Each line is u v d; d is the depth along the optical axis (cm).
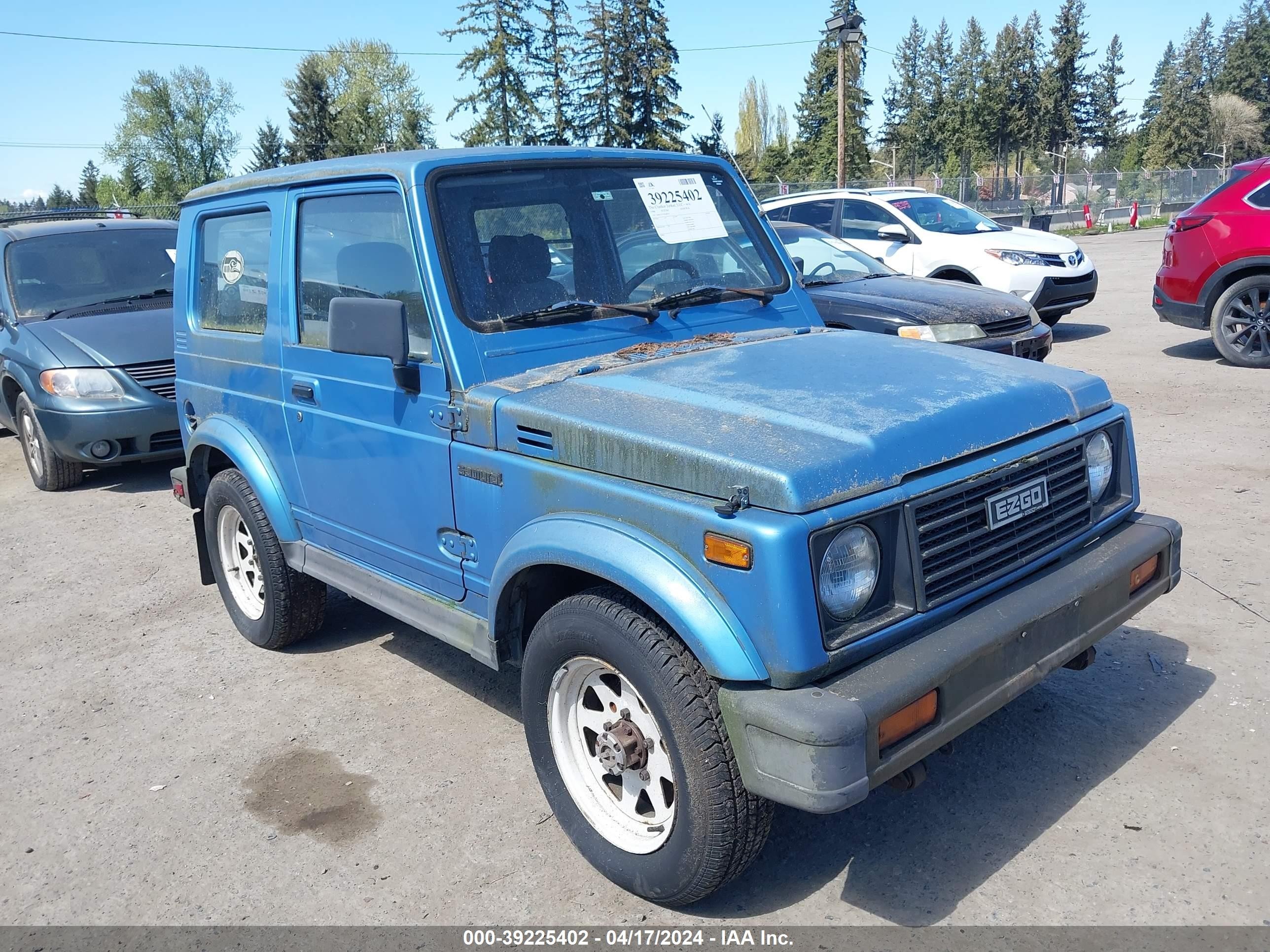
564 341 340
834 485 242
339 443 382
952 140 8612
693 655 257
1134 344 1080
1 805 366
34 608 559
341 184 369
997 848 303
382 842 328
